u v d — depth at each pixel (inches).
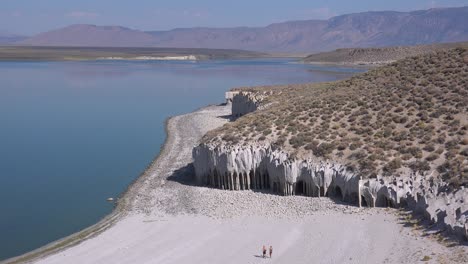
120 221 1749.5
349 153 1833.2
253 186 1956.2
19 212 1887.3
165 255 1440.7
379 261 1245.1
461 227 1238.3
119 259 1435.8
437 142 1787.6
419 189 1565.0
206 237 1550.2
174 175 2250.2
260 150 1931.6
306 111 2283.5
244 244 1471.5
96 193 2096.5
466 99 1995.6
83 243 1577.3
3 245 1594.5
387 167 1691.7
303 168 1814.7
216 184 2028.8
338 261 1286.9
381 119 2037.4
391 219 1488.7
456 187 1513.3
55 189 2162.9
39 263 1443.2
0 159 2704.2
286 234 1510.8
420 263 1181.7
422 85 2242.9
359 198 1638.8
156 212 1809.8
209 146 2036.2
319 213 1632.6
